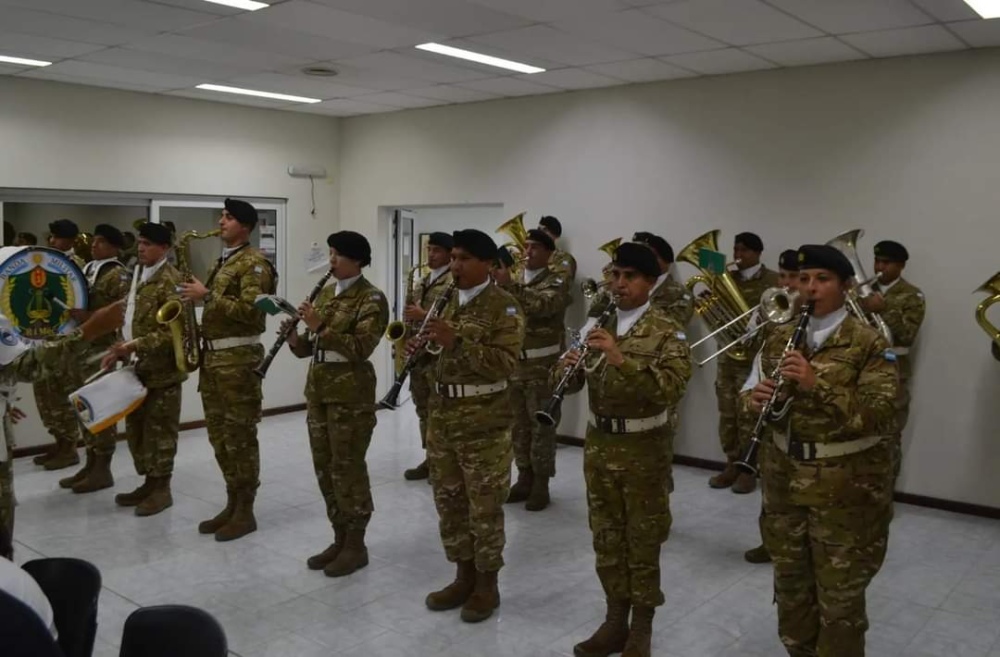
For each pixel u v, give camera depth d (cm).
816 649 269
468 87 649
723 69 569
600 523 312
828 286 262
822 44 488
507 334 336
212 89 664
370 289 398
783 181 566
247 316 439
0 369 302
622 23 450
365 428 396
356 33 477
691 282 550
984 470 502
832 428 257
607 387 296
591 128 655
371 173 805
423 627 346
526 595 379
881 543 267
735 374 540
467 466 343
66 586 198
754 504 518
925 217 512
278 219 788
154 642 185
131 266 619
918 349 520
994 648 333
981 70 489
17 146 614
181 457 623
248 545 440
